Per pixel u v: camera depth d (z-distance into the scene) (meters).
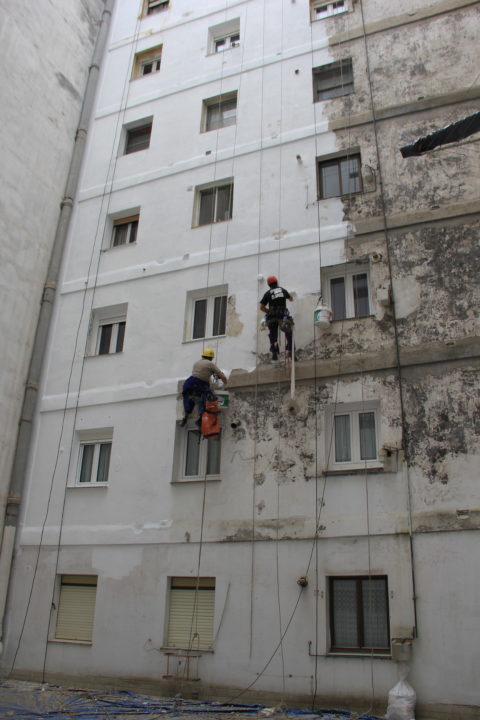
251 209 13.71
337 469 10.78
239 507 11.06
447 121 12.71
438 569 9.41
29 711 8.94
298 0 16.19
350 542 10.08
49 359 14.30
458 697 8.64
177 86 16.64
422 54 13.70
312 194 13.24
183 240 14.17
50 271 15.08
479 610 8.98
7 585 12.25
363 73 14.16
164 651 10.62
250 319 12.54
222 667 10.11
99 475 12.89
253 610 10.27
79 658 11.23
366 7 15.07
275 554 10.49
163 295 13.76
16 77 15.22
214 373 11.63
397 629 9.27
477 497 9.59
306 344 11.82
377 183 12.71
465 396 10.28
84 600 11.90
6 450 13.02
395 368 10.93
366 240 12.25
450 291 11.14
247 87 15.52
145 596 11.19
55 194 15.90
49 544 12.38
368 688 9.16
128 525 11.86
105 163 16.48
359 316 12.05
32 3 16.25
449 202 11.90
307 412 11.25
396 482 10.16
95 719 8.55
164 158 15.62
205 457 11.98
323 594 9.92
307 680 9.52
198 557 11.03
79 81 17.75
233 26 17.16
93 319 14.52
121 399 13.07
